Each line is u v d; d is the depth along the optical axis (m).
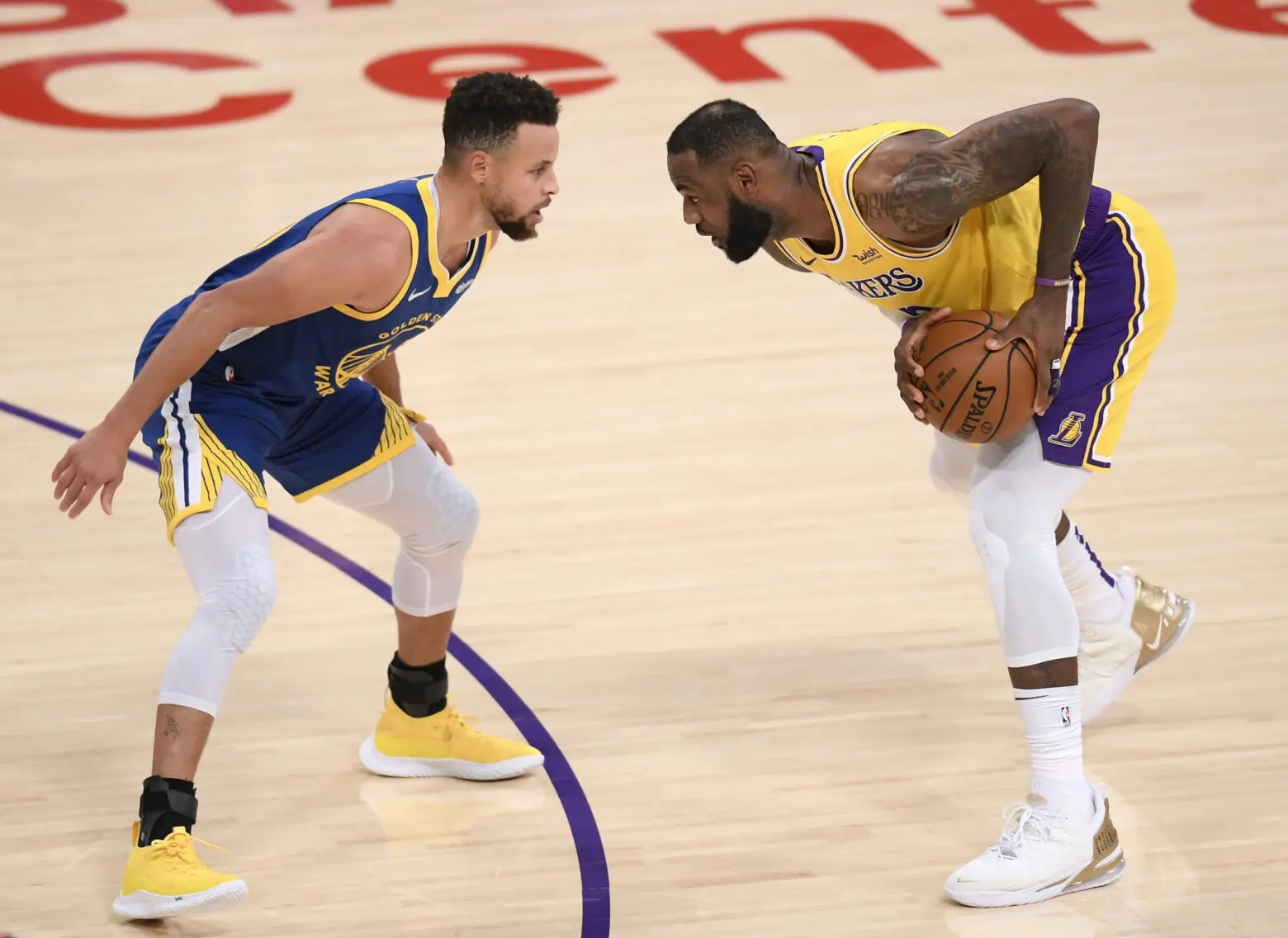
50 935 9.86
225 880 9.55
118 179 23.78
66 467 9.26
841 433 17.17
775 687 12.79
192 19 31.41
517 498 15.80
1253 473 16.16
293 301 9.24
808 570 14.55
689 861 10.74
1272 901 10.29
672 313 20.06
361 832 11.05
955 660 13.16
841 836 11.02
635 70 28.80
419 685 11.57
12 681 12.70
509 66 28.95
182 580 14.31
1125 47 29.81
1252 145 25.17
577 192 23.69
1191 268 21.00
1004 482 10.34
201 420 9.93
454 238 9.87
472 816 11.25
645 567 14.59
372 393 10.90
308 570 14.54
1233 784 11.51
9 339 18.81
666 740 12.11
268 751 11.98
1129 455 16.55
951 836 11.01
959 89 27.56
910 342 10.12
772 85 27.89
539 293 20.55
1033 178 9.60
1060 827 10.26
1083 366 10.26
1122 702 12.55
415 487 10.91
